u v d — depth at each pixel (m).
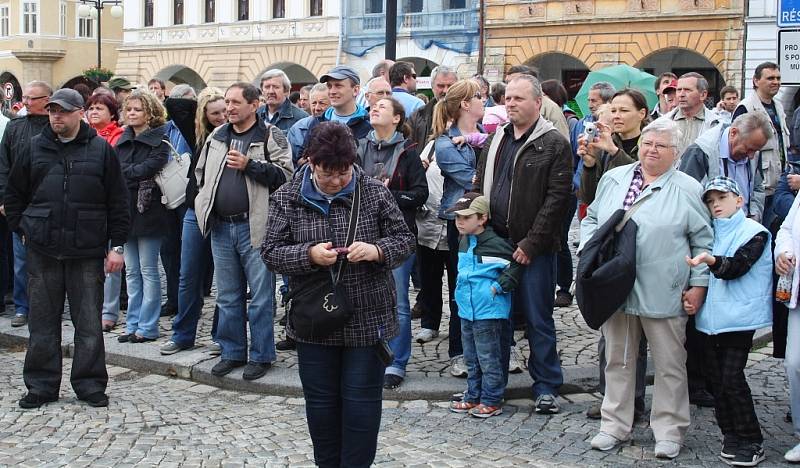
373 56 34.69
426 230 7.76
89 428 6.32
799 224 5.79
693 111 7.84
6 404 6.89
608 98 10.06
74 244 6.74
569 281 9.98
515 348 8.07
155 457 5.72
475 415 6.61
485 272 6.46
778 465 5.71
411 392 7.05
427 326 8.43
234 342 7.57
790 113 22.97
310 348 4.96
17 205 6.84
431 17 33.41
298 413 6.75
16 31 49.25
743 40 27.19
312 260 4.79
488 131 8.80
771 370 7.77
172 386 7.55
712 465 5.72
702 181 6.79
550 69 31.88
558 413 6.70
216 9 38.75
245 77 38.00
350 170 4.91
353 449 4.93
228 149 7.36
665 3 28.47
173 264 9.58
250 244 7.28
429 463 5.64
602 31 29.70
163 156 8.50
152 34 40.72
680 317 5.83
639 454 5.89
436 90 8.86
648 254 5.75
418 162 7.23
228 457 5.72
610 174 6.09
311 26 36.12
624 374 6.01
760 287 5.68
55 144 6.79
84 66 49.84
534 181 6.39
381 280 4.96
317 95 8.46
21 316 9.29
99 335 6.92
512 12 31.42
